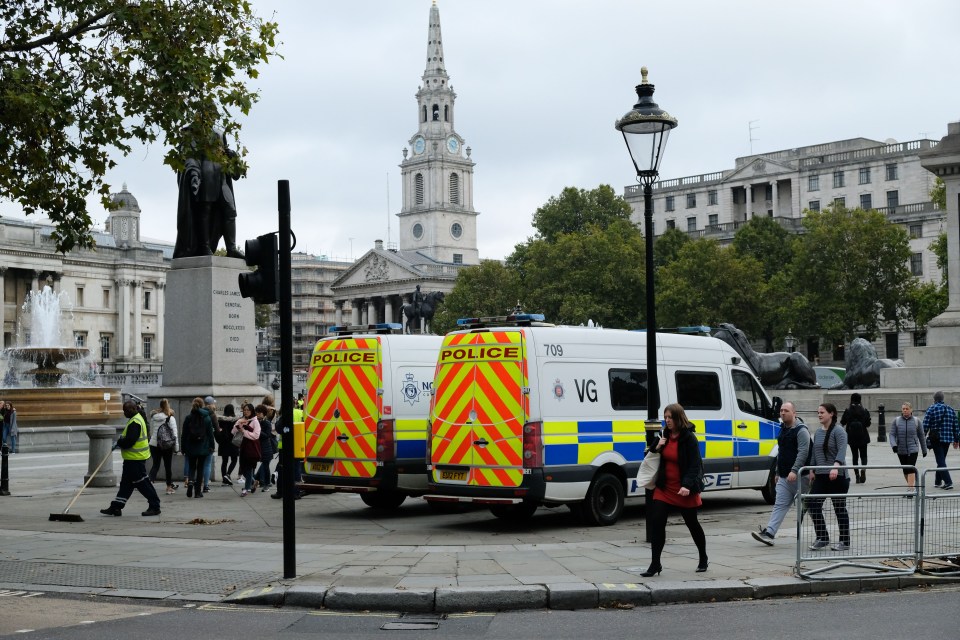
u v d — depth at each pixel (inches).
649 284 612.7
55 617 420.5
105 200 791.1
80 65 754.8
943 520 532.4
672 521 735.7
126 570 521.7
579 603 447.5
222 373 1015.0
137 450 761.0
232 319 1028.5
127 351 5310.0
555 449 669.9
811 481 581.6
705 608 443.2
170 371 1029.8
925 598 464.8
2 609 437.4
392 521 749.3
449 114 7357.3
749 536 637.9
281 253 493.4
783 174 5305.1
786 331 3855.8
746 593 467.8
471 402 684.1
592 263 3922.2
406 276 6476.4
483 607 443.5
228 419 973.8
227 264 1026.1
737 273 3752.5
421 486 768.3
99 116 759.1
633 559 541.6
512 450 663.1
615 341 732.7
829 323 3705.7
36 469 1223.5
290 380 493.4
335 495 936.9
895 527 521.7
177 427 1010.1
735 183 5467.5
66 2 717.9
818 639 370.6
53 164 782.5
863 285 3799.2
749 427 820.6
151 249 5482.3
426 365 784.9
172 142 740.7
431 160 7185.0
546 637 385.4
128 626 403.5
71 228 804.6
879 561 518.0
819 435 578.6
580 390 695.1
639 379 740.7
